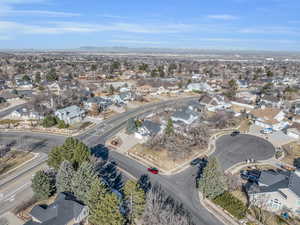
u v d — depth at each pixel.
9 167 44.66
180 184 39.72
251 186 37.09
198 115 71.81
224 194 35.72
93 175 33.94
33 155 49.59
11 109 82.81
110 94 103.38
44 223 27.31
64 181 33.81
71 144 39.34
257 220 31.41
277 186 34.91
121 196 34.09
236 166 46.09
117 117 75.25
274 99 90.94
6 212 32.34
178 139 54.22
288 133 62.38
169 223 27.33
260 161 48.28
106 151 51.91
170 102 94.62
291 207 33.03
